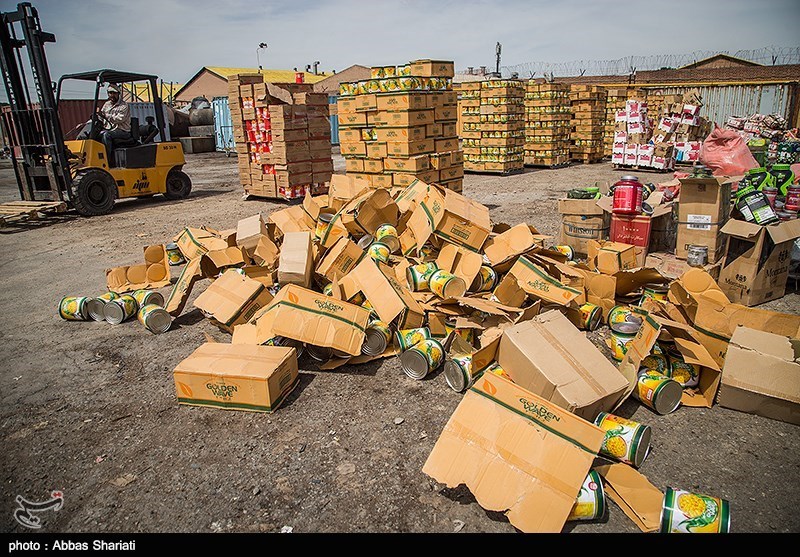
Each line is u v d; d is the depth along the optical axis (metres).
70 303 5.04
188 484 2.77
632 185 5.20
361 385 3.70
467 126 14.80
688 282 4.07
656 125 16.84
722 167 11.13
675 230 5.69
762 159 10.98
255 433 3.19
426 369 3.68
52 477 2.86
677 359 3.53
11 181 16.62
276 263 5.25
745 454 2.89
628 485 2.56
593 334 4.36
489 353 3.49
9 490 2.77
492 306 3.90
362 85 8.72
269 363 3.46
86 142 10.18
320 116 11.12
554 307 4.33
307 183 11.06
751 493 2.61
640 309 4.13
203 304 4.51
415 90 8.27
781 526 2.40
